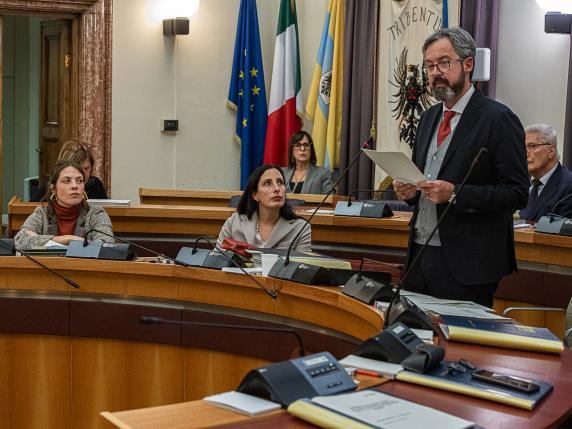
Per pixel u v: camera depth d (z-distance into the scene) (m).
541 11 6.71
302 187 7.12
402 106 7.73
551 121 6.68
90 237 4.70
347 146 8.27
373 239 5.15
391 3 7.82
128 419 1.72
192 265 3.67
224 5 8.81
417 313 2.57
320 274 3.28
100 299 3.82
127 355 3.79
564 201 4.96
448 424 1.66
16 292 3.86
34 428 3.84
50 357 3.84
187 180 8.81
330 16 8.38
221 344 3.60
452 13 7.23
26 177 11.17
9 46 11.00
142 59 8.57
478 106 3.21
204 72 8.79
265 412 1.76
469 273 3.14
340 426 1.64
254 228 4.32
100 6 8.36
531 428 1.74
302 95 8.94
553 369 2.22
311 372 1.91
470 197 3.04
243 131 8.76
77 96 8.50
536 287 4.53
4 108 11.09
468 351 2.38
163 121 8.64
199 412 1.77
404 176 3.09
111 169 8.54
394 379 2.05
